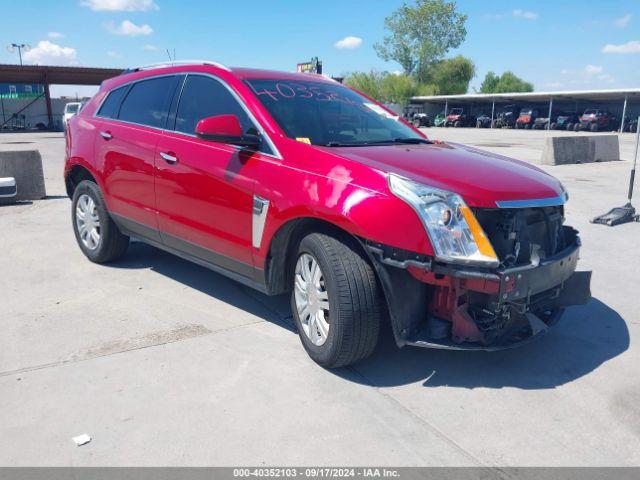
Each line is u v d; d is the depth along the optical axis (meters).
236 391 3.22
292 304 3.73
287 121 3.88
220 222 4.02
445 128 55.00
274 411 3.03
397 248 3.04
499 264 3.02
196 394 3.18
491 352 3.80
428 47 79.44
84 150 5.43
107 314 4.32
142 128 4.79
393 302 3.12
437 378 3.43
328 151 3.50
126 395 3.16
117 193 5.04
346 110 4.35
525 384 3.38
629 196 8.02
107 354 3.65
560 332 4.16
